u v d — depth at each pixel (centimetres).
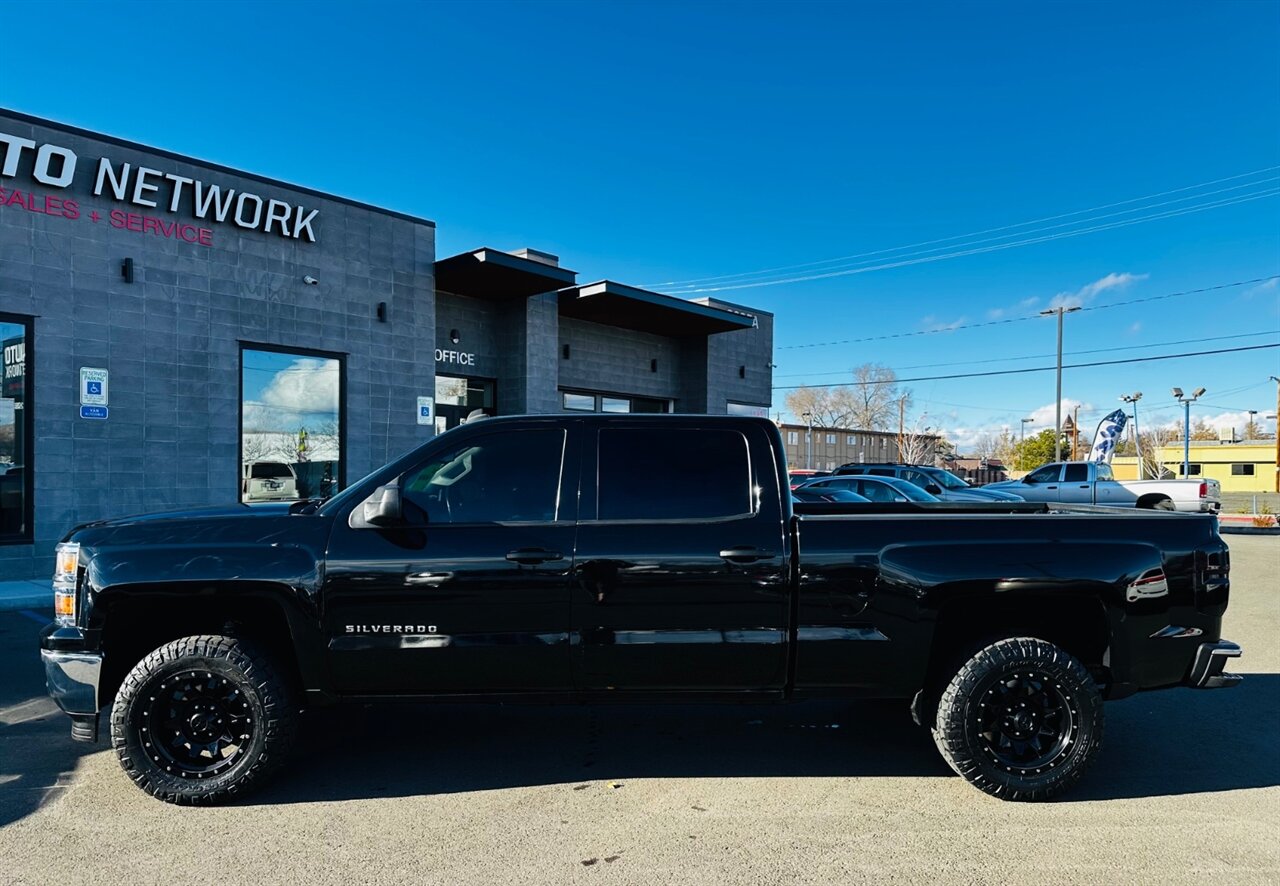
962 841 349
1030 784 384
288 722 385
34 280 984
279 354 1221
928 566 389
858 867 326
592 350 1856
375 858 331
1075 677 384
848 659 391
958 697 386
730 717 523
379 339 1337
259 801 387
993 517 404
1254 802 391
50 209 995
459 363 1594
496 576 383
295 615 380
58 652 379
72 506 1016
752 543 390
